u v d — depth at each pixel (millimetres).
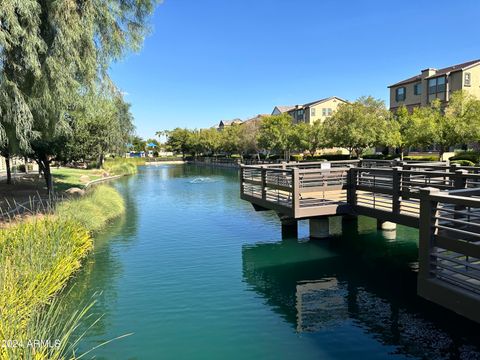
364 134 27234
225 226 14359
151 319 6852
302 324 6605
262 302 7543
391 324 6555
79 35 9617
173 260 10266
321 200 11531
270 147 41969
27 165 34344
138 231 13727
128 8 11516
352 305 7344
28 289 6059
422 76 35312
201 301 7605
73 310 7180
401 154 29844
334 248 11070
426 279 5395
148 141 109938
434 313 6953
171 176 39844
